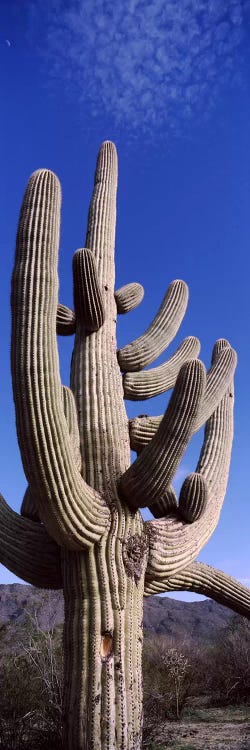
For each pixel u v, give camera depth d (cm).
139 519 525
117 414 559
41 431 428
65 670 475
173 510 592
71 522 458
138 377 607
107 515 498
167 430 484
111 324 612
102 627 469
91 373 570
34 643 822
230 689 1145
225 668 1245
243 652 1248
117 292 646
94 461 528
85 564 486
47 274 461
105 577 480
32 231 473
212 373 651
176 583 602
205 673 1266
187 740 711
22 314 450
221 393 640
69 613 487
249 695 1173
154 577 532
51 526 460
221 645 1365
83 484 473
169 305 675
